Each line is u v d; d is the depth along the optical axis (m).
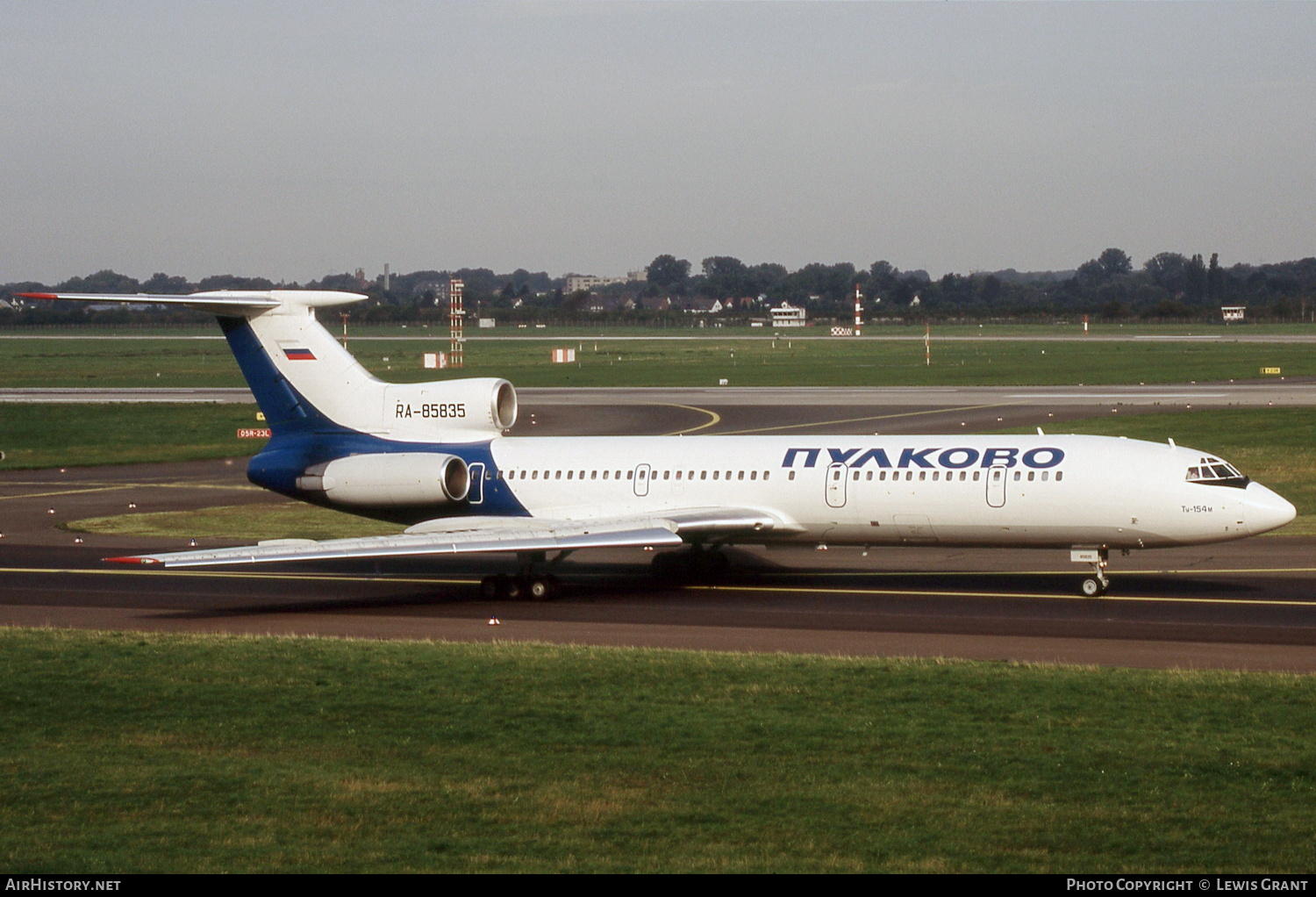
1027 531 144.00
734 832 68.25
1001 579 154.38
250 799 74.44
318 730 88.62
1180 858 64.06
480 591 155.88
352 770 79.81
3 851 66.56
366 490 162.12
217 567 175.75
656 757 81.31
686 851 65.50
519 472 164.00
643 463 160.75
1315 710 89.94
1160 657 111.62
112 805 73.62
